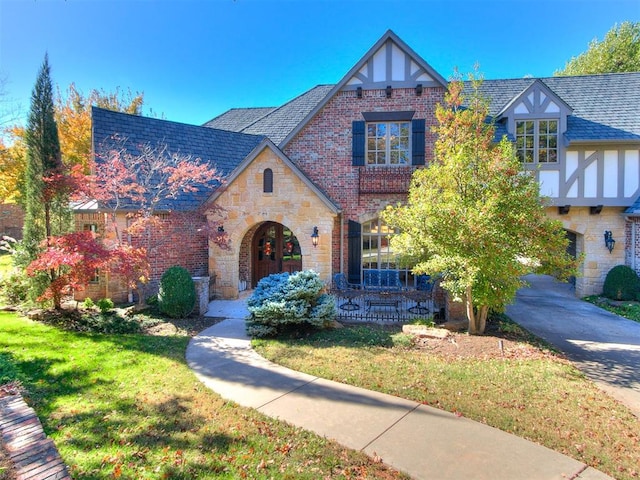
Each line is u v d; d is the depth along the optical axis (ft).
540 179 48.80
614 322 38.86
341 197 48.91
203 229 41.39
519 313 42.73
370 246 48.83
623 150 47.88
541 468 14.24
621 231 49.39
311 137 49.65
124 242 41.09
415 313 38.73
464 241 28.48
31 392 19.94
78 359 25.46
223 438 16.01
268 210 45.11
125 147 46.09
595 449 15.57
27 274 36.37
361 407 19.13
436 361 25.54
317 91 67.46
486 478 13.61
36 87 38.22
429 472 13.92
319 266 43.98
